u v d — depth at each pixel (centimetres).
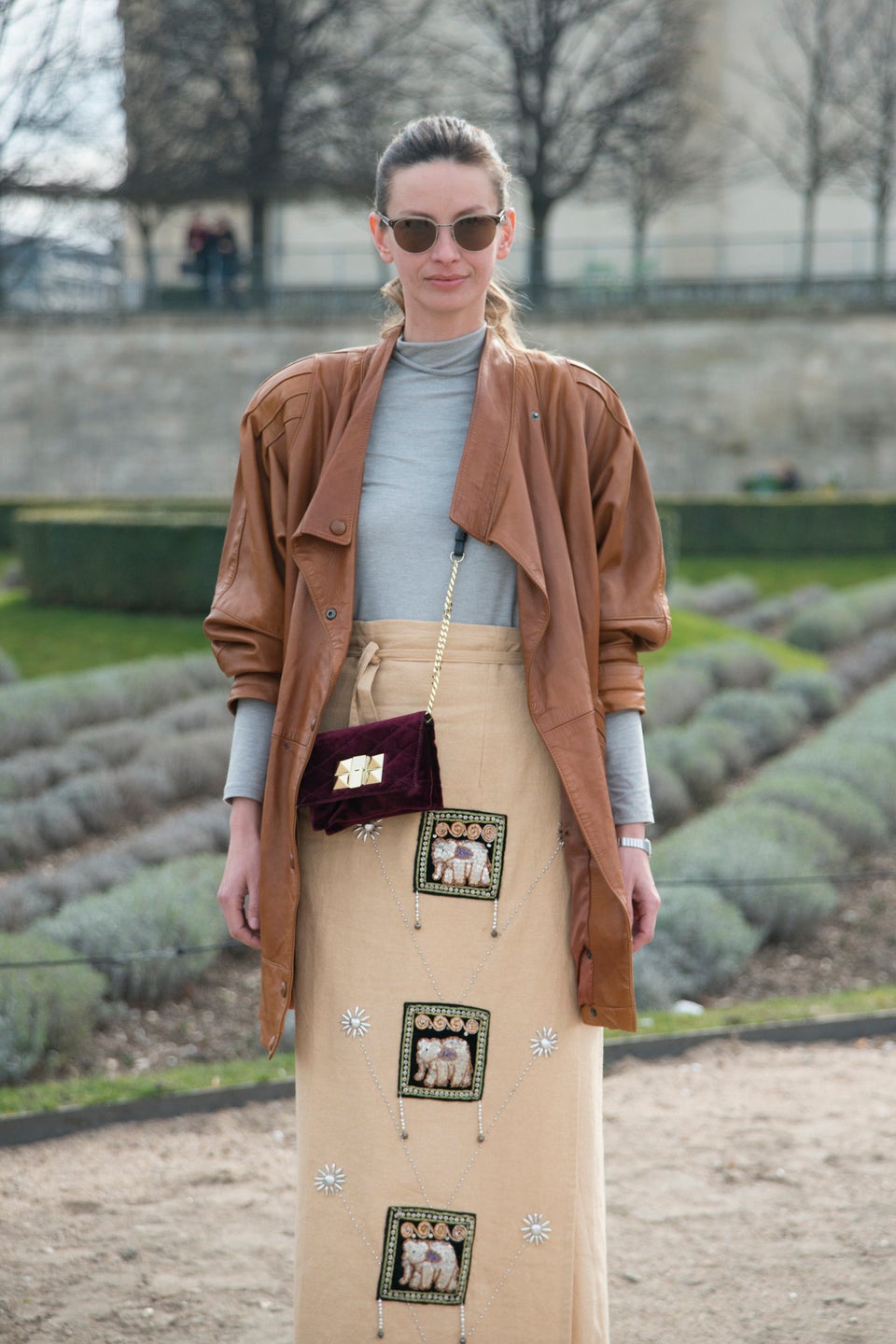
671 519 1259
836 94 3512
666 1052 504
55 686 1182
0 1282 317
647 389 3362
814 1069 480
